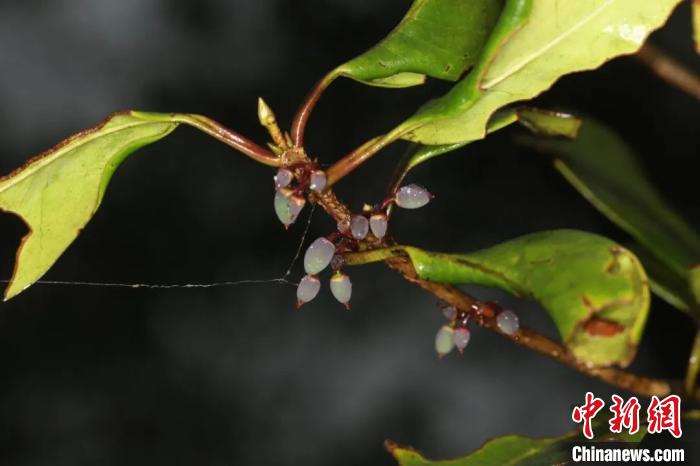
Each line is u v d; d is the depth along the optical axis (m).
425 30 0.62
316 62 1.12
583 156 0.66
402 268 0.62
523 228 1.04
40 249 0.62
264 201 1.09
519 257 0.60
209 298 1.07
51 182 0.61
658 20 0.60
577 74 0.98
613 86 0.98
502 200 1.06
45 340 1.04
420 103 1.10
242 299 1.07
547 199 1.04
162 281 1.07
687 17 0.93
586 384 1.02
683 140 0.96
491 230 1.05
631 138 0.96
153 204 1.08
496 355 1.05
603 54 0.60
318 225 1.07
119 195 1.08
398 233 1.06
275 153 0.61
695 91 0.65
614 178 0.66
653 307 0.93
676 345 0.93
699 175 0.94
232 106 1.12
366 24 1.14
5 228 1.05
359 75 0.61
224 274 1.07
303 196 0.61
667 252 0.64
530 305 1.02
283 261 1.07
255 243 1.08
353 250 0.62
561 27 0.60
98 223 1.07
